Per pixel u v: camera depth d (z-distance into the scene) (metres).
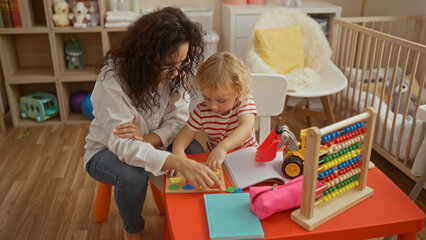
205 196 1.07
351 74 2.48
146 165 1.21
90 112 2.76
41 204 1.85
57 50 2.67
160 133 1.42
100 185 1.62
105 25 2.62
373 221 0.99
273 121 2.81
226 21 3.00
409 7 2.82
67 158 2.30
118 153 1.26
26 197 1.91
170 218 1.01
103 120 1.30
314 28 2.54
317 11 2.89
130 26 1.22
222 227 0.95
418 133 1.95
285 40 2.50
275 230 0.96
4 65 2.60
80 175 2.12
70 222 1.73
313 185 0.93
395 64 2.06
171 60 1.17
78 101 2.88
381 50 2.16
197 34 1.20
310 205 0.95
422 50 1.84
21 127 2.74
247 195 1.08
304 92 2.29
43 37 2.90
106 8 2.95
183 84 1.39
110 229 1.69
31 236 1.63
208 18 2.84
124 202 1.35
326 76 2.55
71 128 2.73
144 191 1.36
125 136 1.26
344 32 2.55
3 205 1.84
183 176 1.19
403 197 1.09
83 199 1.90
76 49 2.82
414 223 1.00
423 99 2.34
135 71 1.20
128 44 1.19
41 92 2.91
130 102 1.29
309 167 0.92
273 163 1.24
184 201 1.08
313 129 0.88
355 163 1.07
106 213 1.70
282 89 1.62
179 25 1.13
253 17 2.84
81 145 2.47
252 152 1.29
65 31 2.60
